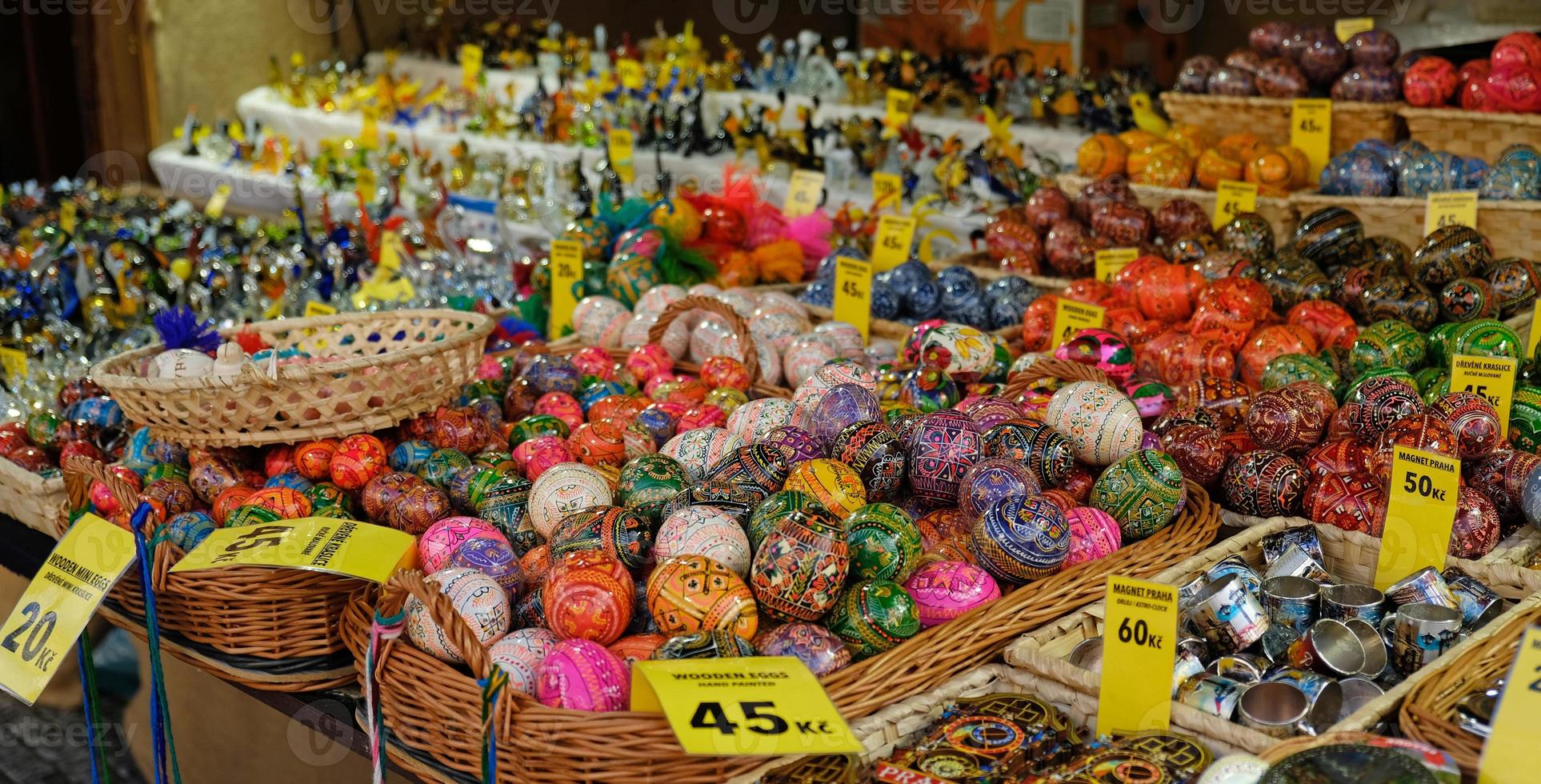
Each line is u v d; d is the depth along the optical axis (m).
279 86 7.23
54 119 7.61
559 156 5.90
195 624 2.12
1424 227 3.53
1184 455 2.33
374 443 2.38
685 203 3.87
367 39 7.92
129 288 3.73
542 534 2.23
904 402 2.63
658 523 2.14
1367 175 3.61
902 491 2.28
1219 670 1.78
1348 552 2.18
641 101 5.86
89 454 2.65
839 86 5.66
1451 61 4.04
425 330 2.91
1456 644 1.79
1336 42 3.96
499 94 6.76
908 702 1.78
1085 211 3.89
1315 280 3.03
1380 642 1.84
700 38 7.86
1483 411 2.21
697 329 3.22
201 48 7.76
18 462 2.68
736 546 1.95
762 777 1.66
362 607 2.01
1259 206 3.76
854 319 3.46
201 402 2.32
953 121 5.19
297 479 2.38
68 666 3.37
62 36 7.53
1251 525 2.28
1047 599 1.96
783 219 4.23
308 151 7.04
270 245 4.11
